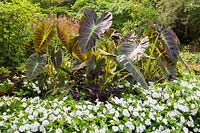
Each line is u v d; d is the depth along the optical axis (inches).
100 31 152.9
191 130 146.6
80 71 162.2
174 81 166.7
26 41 225.9
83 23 154.8
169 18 466.3
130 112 136.3
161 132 133.5
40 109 133.5
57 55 161.6
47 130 123.3
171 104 146.0
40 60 159.2
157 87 159.3
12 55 225.9
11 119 129.9
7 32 224.2
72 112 131.7
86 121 126.9
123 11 442.3
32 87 164.1
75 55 164.2
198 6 456.1
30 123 126.0
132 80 159.3
